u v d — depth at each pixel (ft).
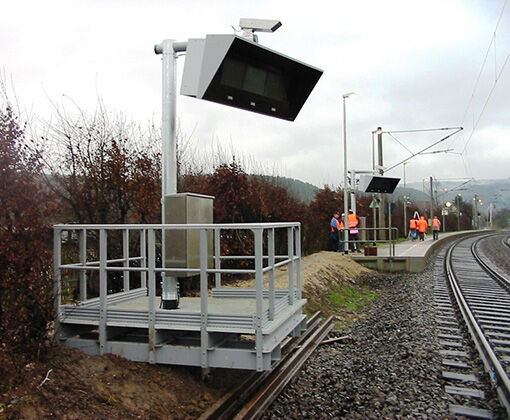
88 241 33.30
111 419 16.85
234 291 26.43
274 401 22.44
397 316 40.63
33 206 19.93
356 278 67.97
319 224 100.58
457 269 77.61
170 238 22.04
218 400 20.21
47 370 18.17
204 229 20.03
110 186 34.12
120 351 20.95
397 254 83.46
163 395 19.31
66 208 31.94
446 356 27.86
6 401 15.53
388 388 23.41
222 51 20.31
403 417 20.12
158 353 20.57
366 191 81.56
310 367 28.09
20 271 18.98
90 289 33.24
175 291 22.65
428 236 192.03
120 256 34.94
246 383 22.65
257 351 19.40
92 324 21.31
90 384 18.20
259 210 59.36
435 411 20.49
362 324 40.19
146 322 20.76
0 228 18.52
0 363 16.51
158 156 41.22
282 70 24.20
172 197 22.49
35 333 19.38
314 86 25.08
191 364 20.18
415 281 63.62
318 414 21.18
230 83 21.94
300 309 25.73
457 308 42.65
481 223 467.11
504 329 33.73
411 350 28.96
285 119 26.21
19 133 20.57
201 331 19.95
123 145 36.78
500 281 60.59
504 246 146.10
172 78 23.36
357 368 27.45
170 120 23.29
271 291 21.11
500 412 19.99
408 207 219.00
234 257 26.25
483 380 24.07
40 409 15.89
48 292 20.36
